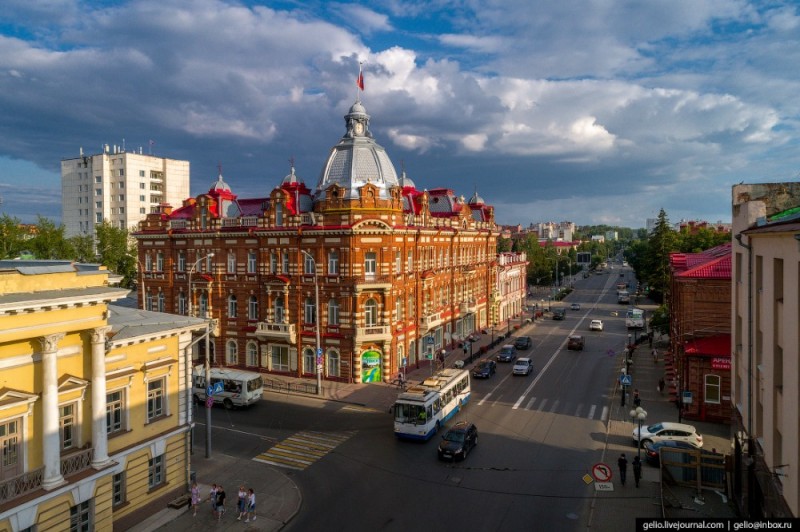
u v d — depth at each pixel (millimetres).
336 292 50625
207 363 33344
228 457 33656
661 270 97000
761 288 24250
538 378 53312
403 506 27062
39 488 20250
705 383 39000
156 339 26859
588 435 36906
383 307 50656
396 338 53219
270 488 29312
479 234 76875
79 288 21906
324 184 55500
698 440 33000
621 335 78188
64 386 21547
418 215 59250
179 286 60594
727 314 39781
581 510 26266
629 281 174375
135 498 25453
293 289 52688
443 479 30141
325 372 51812
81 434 22578
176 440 27875
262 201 60219
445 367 58094
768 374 21453
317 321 47031
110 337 24250
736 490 25938
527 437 36625
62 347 21891
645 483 29234
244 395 42969
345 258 49781
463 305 70500
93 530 22469
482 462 32406
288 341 52094
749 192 30672
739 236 26281
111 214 133375
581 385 50312
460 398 42625
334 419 41094
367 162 55594
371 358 50562
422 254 59438
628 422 39500
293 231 51656
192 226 59375
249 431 38469
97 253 99062
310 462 32875
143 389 26125
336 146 57031
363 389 48781
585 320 93812
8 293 19500
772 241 20891
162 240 61688
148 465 26375
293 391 47938
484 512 26266
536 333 80875
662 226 99562
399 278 53531
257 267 55125
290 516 26125
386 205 50969
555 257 167625
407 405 36031
